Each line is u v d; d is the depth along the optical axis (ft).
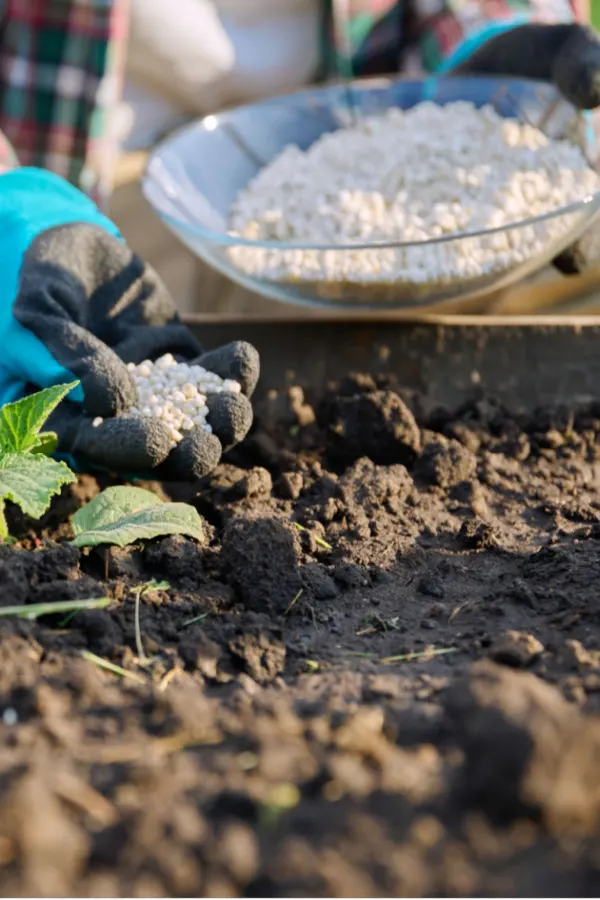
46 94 4.09
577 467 3.26
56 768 2.33
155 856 2.20
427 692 2.51
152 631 2.67
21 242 3.07
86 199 3.34
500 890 2.16
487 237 3.21
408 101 3.77
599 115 3.65
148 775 2.31
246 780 2.31
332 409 3.30
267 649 2.65
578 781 2.21
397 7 4.37
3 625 2.59
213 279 4.30
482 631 2.69
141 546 2.89
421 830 2.23
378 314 3.46
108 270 3.13
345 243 3.23
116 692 2.51
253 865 2.20
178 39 4.20
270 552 2.79
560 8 4.28
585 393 3.40
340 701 2.48
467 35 4.17
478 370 3.41
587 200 3.15
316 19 4.36
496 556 2.95
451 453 3.18
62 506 3.08
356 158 3.55
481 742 2.24
